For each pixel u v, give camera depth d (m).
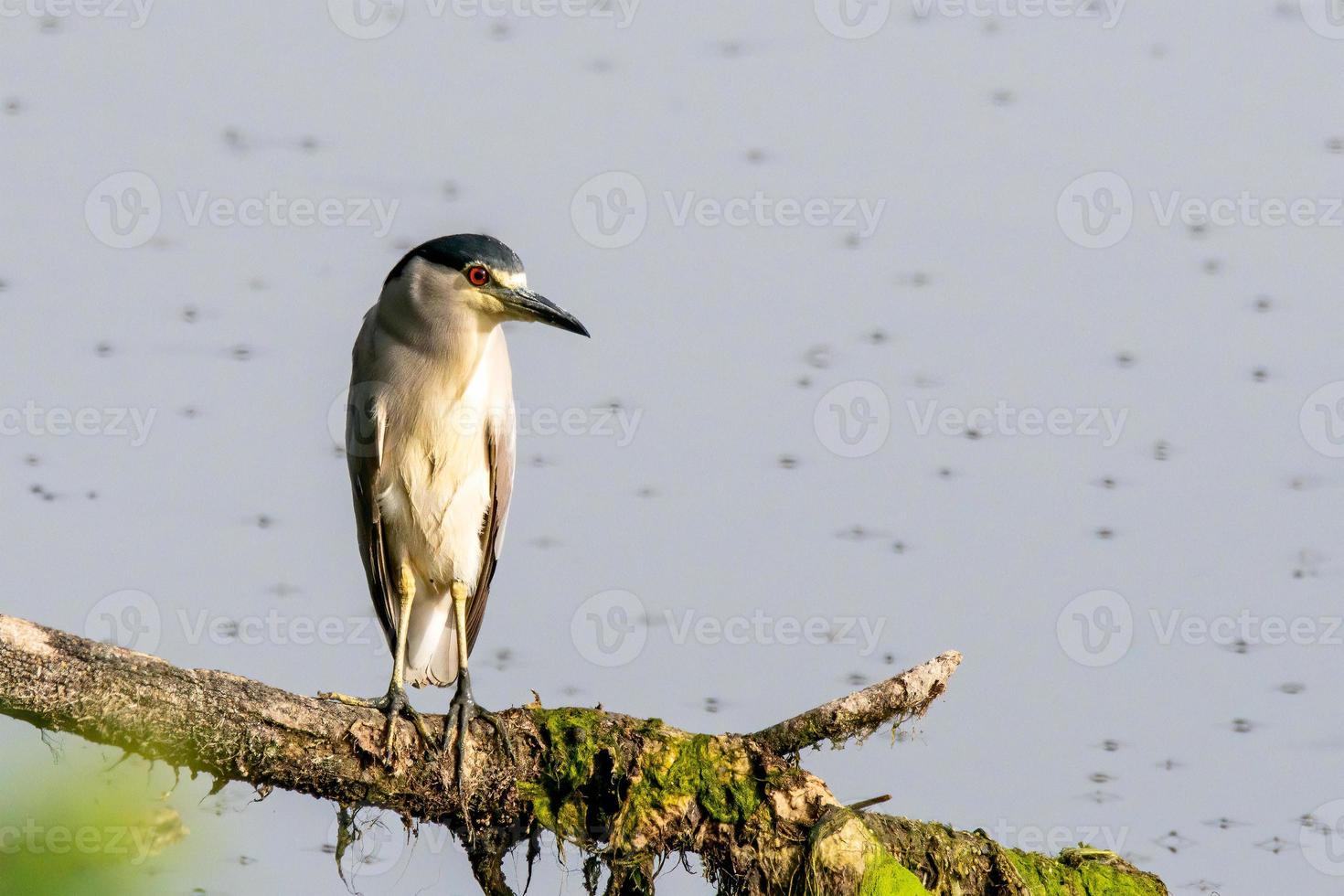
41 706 7.88
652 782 9.05
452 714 9.18
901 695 9.29
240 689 8.39
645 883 9.05
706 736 9.29
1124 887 9.52
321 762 8.62
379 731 8.80
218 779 8.50
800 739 9.29
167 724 8.12
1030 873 9.42
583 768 9.12
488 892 9.35
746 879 9.03
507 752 9.14
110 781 5.23
